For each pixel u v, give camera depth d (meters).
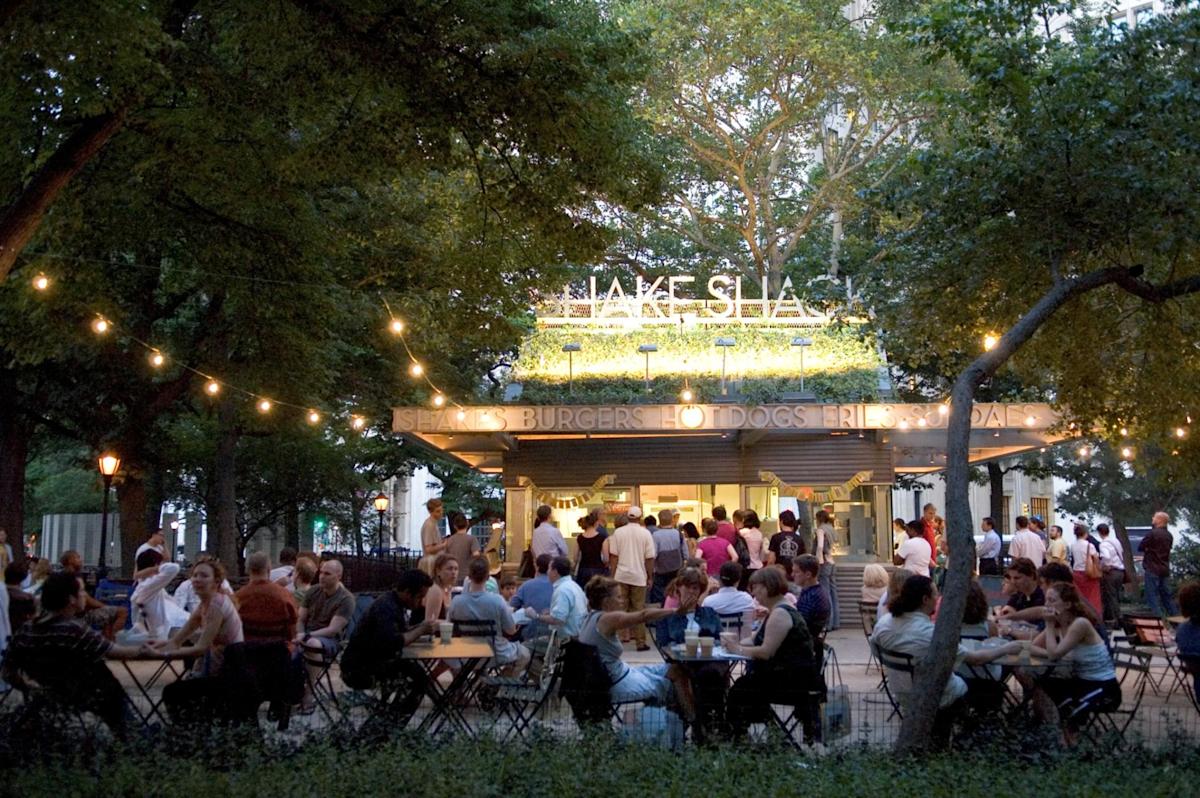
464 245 15.79
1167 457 13.89
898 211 13.55
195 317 27.66
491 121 13.02
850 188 29.78
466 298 16.55
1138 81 11.50
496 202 14.34
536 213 13.85
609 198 13.97
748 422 19.92
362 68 12.80
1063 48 13.26
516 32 12.54
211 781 7.15
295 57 13.40
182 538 52.62
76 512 46.12
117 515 44.19
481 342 17.22
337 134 13.48
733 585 12.72
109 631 11.41
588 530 17.77
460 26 12.34
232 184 14.92
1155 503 31.34
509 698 9.81
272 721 9.78
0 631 9.82
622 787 7.13
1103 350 13.05
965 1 11.88
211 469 37.69
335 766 7.49
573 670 9.50
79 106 12.20
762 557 18.78
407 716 9.61
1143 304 12.66
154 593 12.45
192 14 15.13
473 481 44.03
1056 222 11.71
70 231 16.02
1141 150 11.25
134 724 8.65
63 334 19.83
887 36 27.56
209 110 13.70
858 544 22.50
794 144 32.88
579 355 23.11
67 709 8.38
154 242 18.64
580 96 12.88
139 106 12.88
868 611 14.91
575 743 8.23
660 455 22.73
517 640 12.50
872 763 7.91
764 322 23.98
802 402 21.22
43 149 14.62
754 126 31.23
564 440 22.86
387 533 50.75
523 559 18.14
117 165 14.90
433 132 13.07
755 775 7.41
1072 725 9.45
